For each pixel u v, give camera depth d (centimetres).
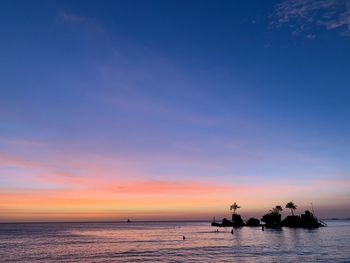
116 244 9975
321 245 8238
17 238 12925
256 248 7975
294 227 17838
